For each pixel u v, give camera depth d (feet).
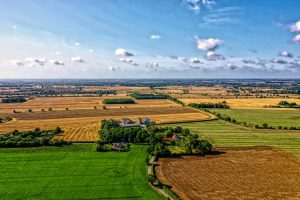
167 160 450.71
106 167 412.36
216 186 358.02
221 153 490.49
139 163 429.38
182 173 398.42
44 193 333.42
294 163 443.73
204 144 488.85
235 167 423.64
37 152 478.18
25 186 351.67
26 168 408.26
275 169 417.28
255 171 408.87
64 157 453.99
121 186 351.87
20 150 487.61
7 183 359.87
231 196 332.19
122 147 499.51
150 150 474.49
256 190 347.97
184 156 472.03
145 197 324.60
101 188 346.33
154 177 380.99
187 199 322.75
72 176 381.19
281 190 349.00
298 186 360.07
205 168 418.51
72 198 322.14
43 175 384.27
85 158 449.89
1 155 461.78
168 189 340.18
